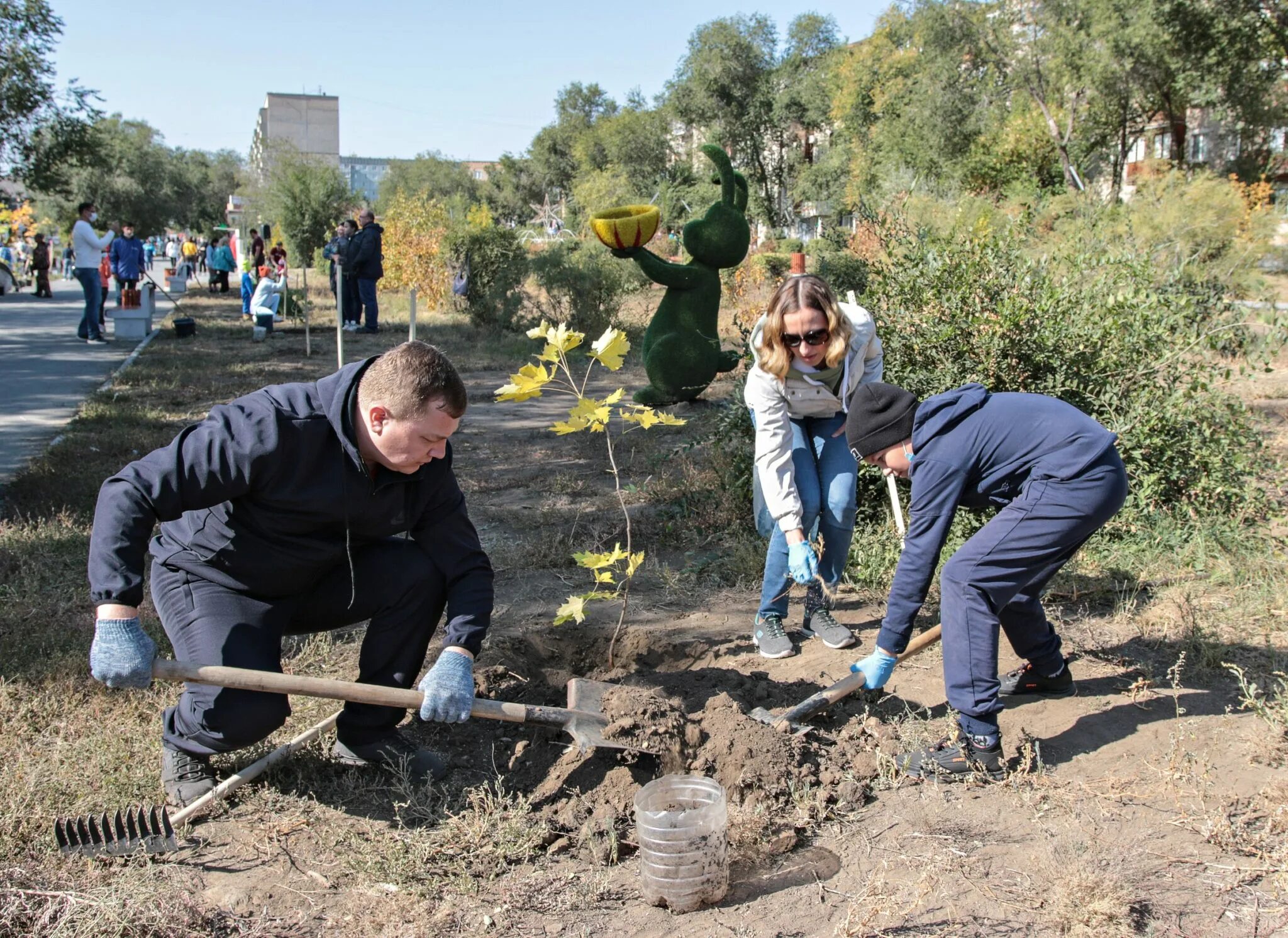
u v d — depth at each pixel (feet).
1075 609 15.84
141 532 9.16
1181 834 9.87
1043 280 19.35
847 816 10.38
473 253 62.23
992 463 10.93
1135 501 18.08
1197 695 12.83
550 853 9.76
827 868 9.54
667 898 8.86
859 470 18.57
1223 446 18.53
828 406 13.82
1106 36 103.86
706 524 20.15
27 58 79.66
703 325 32.27
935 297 19.34
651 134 202.28
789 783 10.62
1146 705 12.61
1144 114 115.96
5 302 82.28
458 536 10.81
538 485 23.93
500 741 11.84
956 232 20.40
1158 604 15.52
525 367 11.89
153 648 9.18
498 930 8.62
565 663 14.43
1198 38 102.42
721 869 8.99
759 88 178.60
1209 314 20.51
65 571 16.76
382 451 9.61
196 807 10.03
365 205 128.26
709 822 8.90
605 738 10.54
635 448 27.48
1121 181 115.55
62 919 8.33
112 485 9.16
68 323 63.16
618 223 30.30
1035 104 115.65
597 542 19.30
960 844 9.80
